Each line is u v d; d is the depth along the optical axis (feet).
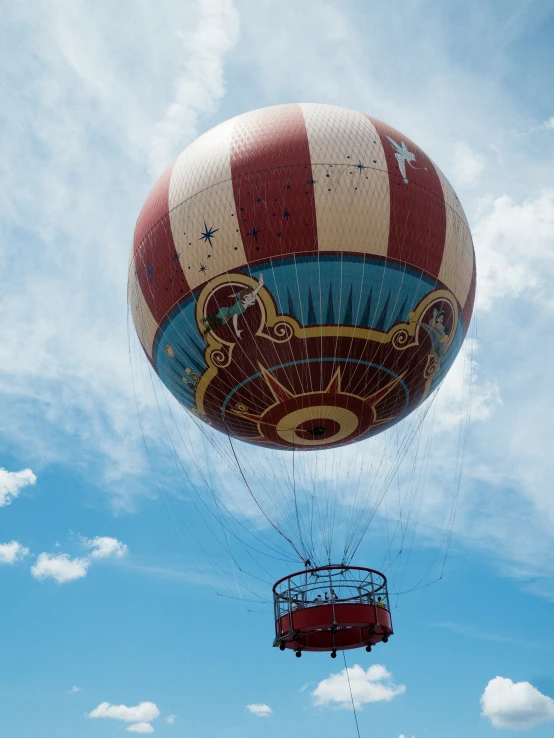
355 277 91.56
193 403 110.01
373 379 100.22
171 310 98.37
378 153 94.27
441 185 99.09
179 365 103.65
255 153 92.84
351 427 109.81
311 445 116.06
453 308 101.35
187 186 95.45
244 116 98.37
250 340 95.20
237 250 91.76
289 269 90.94
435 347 102.27
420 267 94.94
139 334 109.09
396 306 94.73
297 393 100.63
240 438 115.34
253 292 92.53
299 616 89.20
